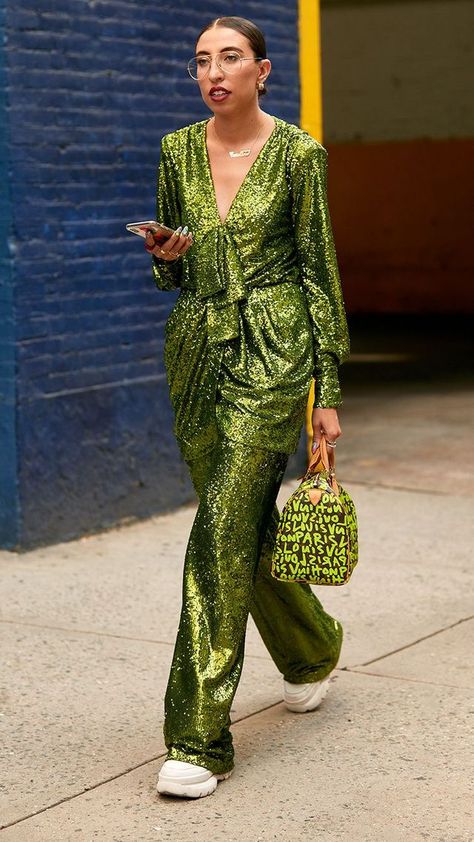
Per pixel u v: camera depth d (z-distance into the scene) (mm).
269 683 5281
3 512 7074
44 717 4914
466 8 17812
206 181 4340
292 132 4324
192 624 4246
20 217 6902
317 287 4363
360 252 19266
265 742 4684
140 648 5664
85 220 7281
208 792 4234
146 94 7602
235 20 4273
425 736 4730
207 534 4246
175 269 4465
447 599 6367
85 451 7383
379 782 4344
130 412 7652
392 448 9695
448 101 18203
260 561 4570
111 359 7508
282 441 4301
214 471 4277
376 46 18578
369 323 18156
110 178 7418
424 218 18766
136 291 7633
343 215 19297
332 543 4234
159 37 7652
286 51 8484
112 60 7375
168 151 4430
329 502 4254
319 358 4371
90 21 7215
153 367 7793
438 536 7465
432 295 18906
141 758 4555
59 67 7062
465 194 18438
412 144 18609
